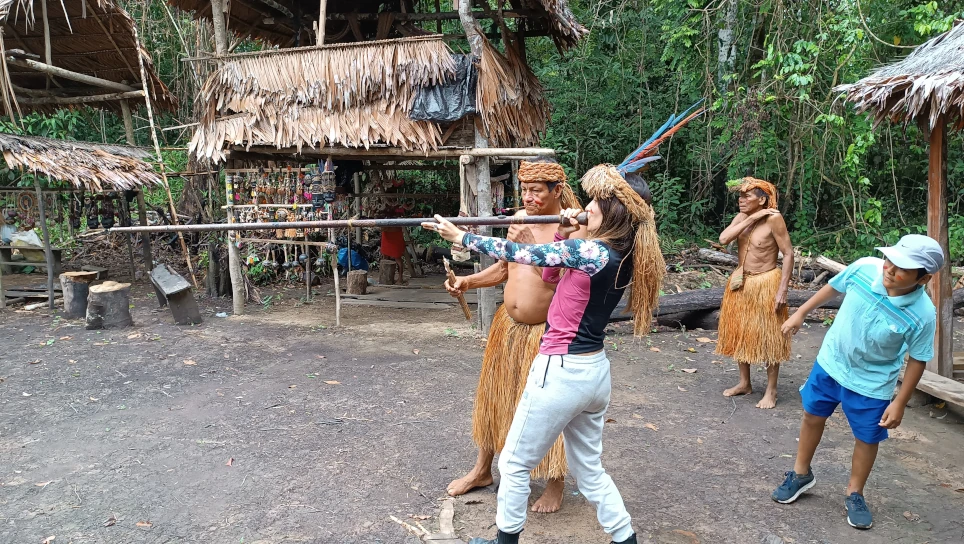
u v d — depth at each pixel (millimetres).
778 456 3736
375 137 6289
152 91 9500
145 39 13953
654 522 3004
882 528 2971
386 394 4680
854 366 2910
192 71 13625
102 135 13898
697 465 3611
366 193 9352
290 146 6523
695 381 5160
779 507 3158
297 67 6520
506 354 3010
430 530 2900
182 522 2947
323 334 6434
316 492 3230
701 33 10625
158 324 6773
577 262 2299
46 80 9516
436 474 3441
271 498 3168
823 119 8562
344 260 9602
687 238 11438
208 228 2777
